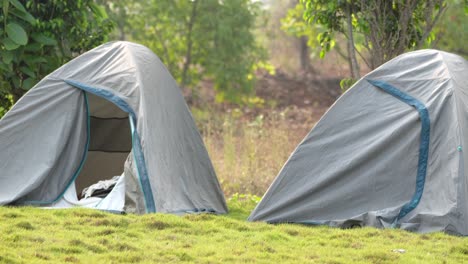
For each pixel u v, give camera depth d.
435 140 9.84
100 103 11.93
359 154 9.99
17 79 12.66
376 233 9.23
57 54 13.03
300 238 8.95
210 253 7.81
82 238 8.16
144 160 10.17
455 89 9.96
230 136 17.50
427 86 10.16
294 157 10.20
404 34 12.41
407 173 9.90
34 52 12.75
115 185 10.61
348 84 12.86
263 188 15.38
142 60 11.05
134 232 8.66
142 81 10.73
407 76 10.34
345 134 10.20
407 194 9.86
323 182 10.00
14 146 10.60
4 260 6.85
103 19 13.95
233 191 15.47
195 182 11.12
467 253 8.34
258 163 16.67
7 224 8.66
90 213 9.60
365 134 10.15
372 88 10.39
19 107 10.72
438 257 8.02
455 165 9.55
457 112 9.79
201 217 9.81
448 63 10.33
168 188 10.34
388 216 9.70
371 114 10.23
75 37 13.25
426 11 12.74
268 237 8.80
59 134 10.66
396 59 10.59
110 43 11.39
